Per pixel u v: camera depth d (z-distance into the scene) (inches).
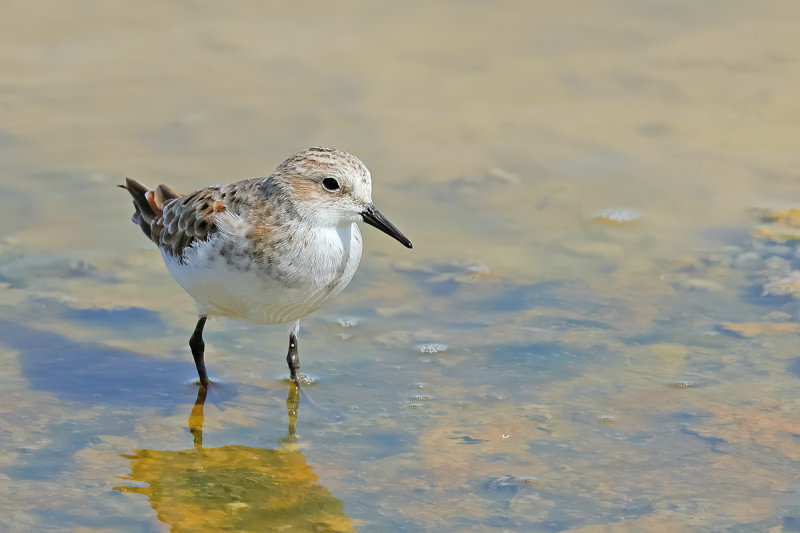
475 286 525.0
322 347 481.1
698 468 385.4
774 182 616.4
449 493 374.0
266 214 410.9
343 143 650.2
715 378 445.4
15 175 608.4
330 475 387.9
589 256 549.6
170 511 365.7
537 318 496.7
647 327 485.7
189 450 406.9
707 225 575.2
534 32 802.8
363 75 732.7
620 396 435.5
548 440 406.3
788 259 538.3
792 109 696.4
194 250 416.5
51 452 400.8
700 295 510.3
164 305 516.1
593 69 750.5
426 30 800.3
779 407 422.0
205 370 457.4
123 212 586.2
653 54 773.9
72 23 778.2
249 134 654.5
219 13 808.9
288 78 722.2
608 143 662.5
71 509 364.5
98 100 685.9
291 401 441.4
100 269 539.8
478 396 440.1
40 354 471.8
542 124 683.4
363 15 818.2
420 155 644.7
